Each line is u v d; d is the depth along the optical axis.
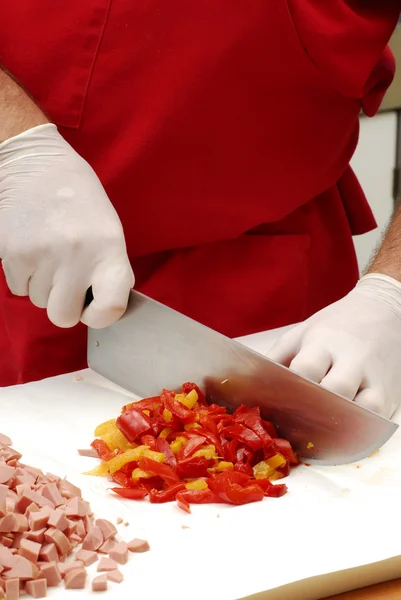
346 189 1.94
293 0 1.47
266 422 1.33
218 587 1.00
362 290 1.51
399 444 1.33
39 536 1.06
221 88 1.54
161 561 1.06
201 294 1.73
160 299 1.72
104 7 1.50
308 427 1.30
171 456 1.28
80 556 1.06
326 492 1.22
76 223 1.39
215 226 1.68
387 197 2.99
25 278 1.45
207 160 1.60
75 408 1.48
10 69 1.57
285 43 1.51
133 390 1.53
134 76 1.54
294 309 1.79
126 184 1.60
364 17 1.56
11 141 1.44
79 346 1.75
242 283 1.73
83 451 1.34
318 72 1.56
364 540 1.08
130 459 1.26
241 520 1.15
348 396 1.33
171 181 1.61
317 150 1.67
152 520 1.16
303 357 1.38
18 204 1.42
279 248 1.74
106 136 1.58
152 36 1.51
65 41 1.53
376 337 1.41
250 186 1.65
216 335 1.37
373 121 2.84
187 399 1.38
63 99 1.56
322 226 1.88
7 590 0.99
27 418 1.44
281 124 1.61
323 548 1.07
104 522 1.11
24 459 1.31
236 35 1.50
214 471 1.27
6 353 1.83
